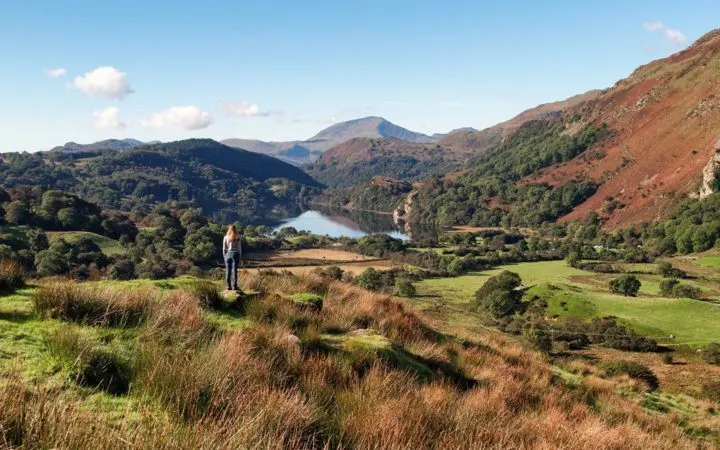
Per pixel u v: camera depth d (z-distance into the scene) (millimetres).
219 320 7836
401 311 13047
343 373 6367
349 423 4672
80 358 4531
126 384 4586
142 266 78875
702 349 45938
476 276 98562
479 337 14969
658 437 8273
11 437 2963
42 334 5301
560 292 69938
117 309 6484
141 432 3283
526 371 11391
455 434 5043
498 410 6531
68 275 9055
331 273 88250
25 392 3463
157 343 5395
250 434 3650
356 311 10953
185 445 3203
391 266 110438
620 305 65250
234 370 5039
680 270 91625
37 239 82188
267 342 6598
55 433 2990
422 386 6820
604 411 10086
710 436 11547
